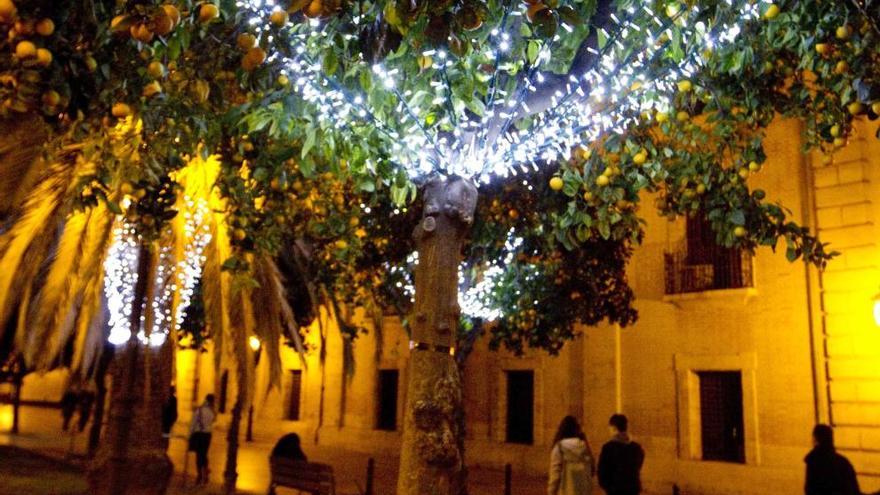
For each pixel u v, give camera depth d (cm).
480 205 1030
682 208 661
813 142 636
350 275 1187
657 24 493
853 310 1381
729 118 632
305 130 513
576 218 586
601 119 574
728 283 1581
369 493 1326
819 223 1434
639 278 1727
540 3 348
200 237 918
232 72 551
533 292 1250
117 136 542
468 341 1216
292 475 1146
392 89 478
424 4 347
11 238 789
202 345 1772
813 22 496
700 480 1558
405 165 511
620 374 1734
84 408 2266
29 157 653
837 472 869
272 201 675
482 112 476
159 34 340
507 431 1980
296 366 2653
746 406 1521
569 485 855
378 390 2383
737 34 542
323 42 457
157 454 855
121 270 907
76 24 355
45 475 1394
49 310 884
